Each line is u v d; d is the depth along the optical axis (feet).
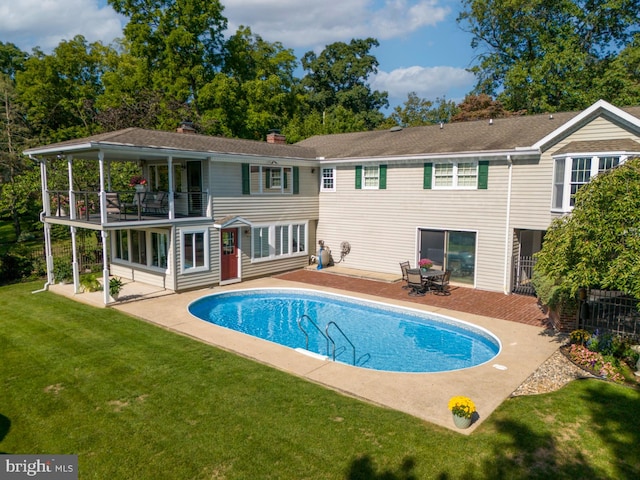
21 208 95.91
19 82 122.83
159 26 110.01
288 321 48.55
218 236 59.26
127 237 63.05
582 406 25.40
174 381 29.55
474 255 58.65
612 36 108.37
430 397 27.12
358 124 160.97
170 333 39.88
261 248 65.57
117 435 23.17
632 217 27.53
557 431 22.82
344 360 37.32
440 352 39.27
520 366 32.01
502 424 23.66
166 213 59.72
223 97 107.76
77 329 40.93
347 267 72.23
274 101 121.19
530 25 109.91
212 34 117.60
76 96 130.11
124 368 31.83
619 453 20.89
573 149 47.09
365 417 24.54
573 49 100.48
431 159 60.49
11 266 62.75
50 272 58.90
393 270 66.85
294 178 69.72
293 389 28.19
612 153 44.09
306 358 33.91
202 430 23.47
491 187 56.03
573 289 29.63
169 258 55.11
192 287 56.70
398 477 19.40
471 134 64.80
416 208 63.31
